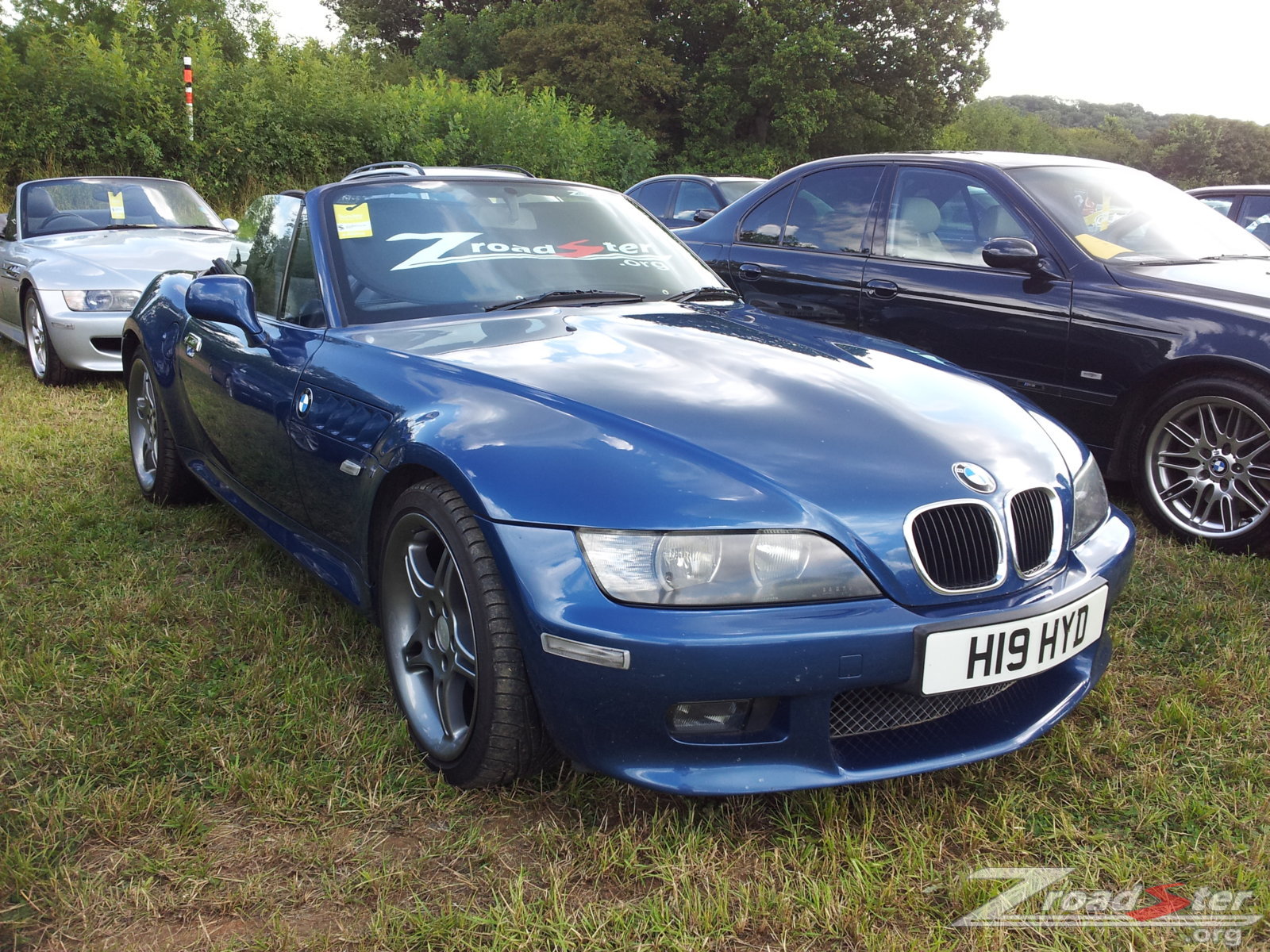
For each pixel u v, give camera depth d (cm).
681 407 199
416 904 171
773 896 170
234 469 325
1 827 191
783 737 177
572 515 178
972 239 429
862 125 3366
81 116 1541
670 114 3509
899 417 205
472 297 274
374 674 254
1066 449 224
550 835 189
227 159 1662
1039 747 218
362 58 1967
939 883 176
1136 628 280
